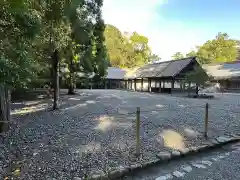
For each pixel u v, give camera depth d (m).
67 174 3.40
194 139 5.30
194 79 20.94
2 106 5.78
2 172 3.44
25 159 3.95
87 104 11.62
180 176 3.53
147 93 23.70
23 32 3.29
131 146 4.68
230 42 48.88
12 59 3.24
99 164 3.78
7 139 5.12
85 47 15.55
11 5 2.87
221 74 30.16
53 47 8.32
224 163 4.04
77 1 7.48
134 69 36.75
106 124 6.67
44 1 5.59
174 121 7.11
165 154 4.23
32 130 5.95
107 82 35.78
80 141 4.98
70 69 18.06
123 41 52.59
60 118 7.66
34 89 13.56
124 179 3.45
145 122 6.92
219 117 7.96
